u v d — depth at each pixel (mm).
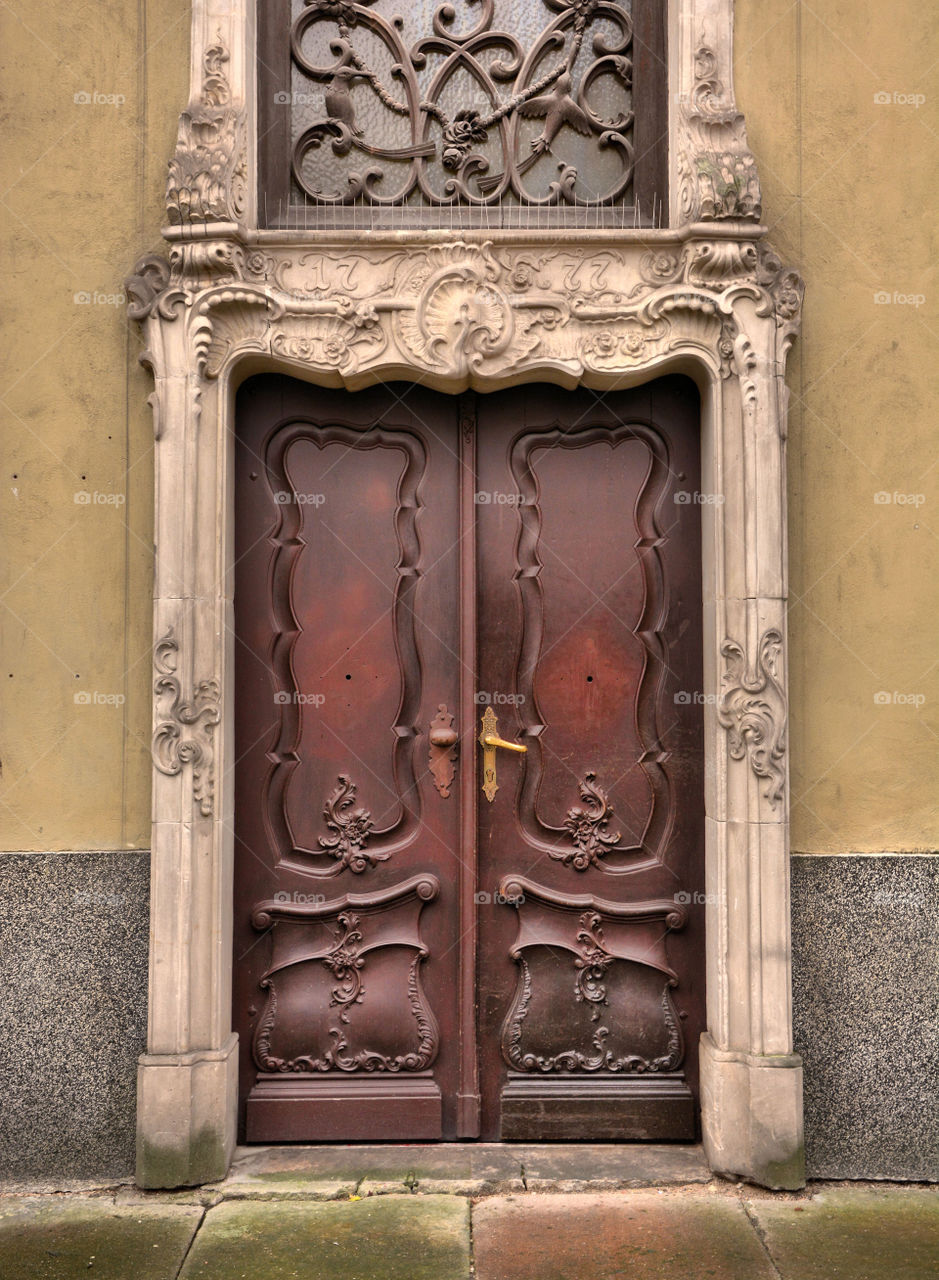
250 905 3572
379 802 3609
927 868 3461
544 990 3584
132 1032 3395
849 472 3516
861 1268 2904
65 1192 3336
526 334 3455
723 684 3396
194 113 3404
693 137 3438
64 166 3496
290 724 3605
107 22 3512
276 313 3420
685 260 3424
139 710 3457
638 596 3625
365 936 3586
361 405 3627
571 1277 2857
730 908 3391
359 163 3605
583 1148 3529
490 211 3596
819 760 3486
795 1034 3432
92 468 3473
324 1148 3523
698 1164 3430
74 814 3438
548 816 3615
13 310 3477
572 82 3607
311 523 3625
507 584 3625
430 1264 2916
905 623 3512
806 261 3523
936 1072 3432
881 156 3539
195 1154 3303
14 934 3408
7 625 3453
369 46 3604
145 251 3486
